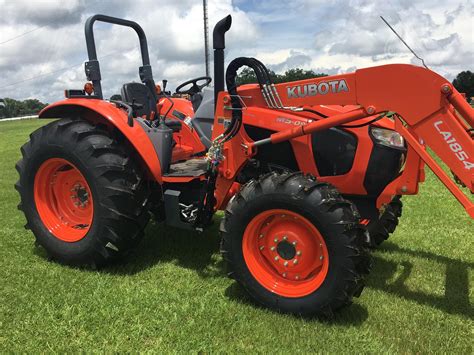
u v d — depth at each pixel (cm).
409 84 247
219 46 313
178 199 327
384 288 306
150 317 260
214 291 296
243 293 288
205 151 406
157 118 432
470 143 239
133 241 333
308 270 267
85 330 248
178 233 421
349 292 248
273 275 277
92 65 358
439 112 244
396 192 292
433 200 530
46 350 229
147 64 432
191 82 462
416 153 272
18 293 290
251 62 295
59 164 345
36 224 353
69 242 337
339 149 306
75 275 322
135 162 338
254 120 314
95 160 317
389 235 413
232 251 278
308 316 260
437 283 314
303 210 251
